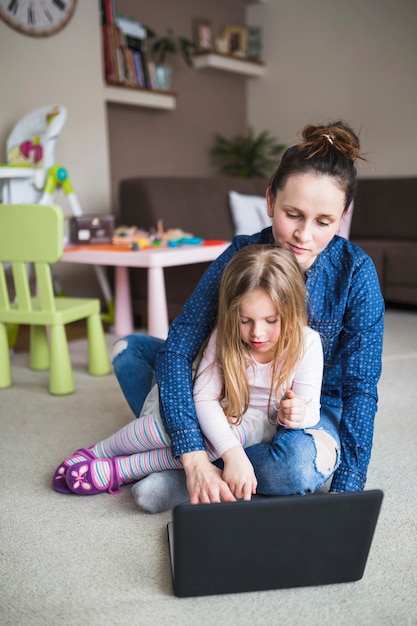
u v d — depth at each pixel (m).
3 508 1.17
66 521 1.11
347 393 1.11
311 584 0.90
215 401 1.07
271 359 1.07
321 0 4.54
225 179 3.46
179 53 4.38
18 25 2.98
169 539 1.02
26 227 1.84
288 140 4.90
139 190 3.04
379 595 0.88
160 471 1.17
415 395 1.84
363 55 4.41
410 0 4.14
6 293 1.95
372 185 3.95
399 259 3.21
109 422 1.64
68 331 2.95
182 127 4.50
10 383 2.00
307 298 1.12
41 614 0.85
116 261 2.35
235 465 0.98
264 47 4.90
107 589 0.91
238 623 0.82
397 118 4.32
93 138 3.40
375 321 1.12
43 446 1.48
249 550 0.85
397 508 1.14
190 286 2.87
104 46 3.59
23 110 3.04
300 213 1.00
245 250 1.02
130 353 1.37
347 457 1.06
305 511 0.84
